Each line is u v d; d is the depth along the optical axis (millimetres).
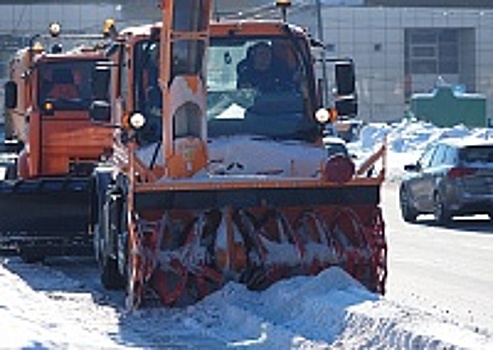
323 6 155125
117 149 26828
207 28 22953
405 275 30688
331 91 29656
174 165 23203
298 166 24656
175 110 23125
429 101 134625
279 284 21953
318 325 19453
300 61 25469
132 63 25078
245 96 25266
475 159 46625
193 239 22781
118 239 25141
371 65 157750
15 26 140000
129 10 129875
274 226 23297
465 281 29375
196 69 23109
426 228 46531
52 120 37188
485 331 18875
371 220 23641
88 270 32906
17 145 42312
